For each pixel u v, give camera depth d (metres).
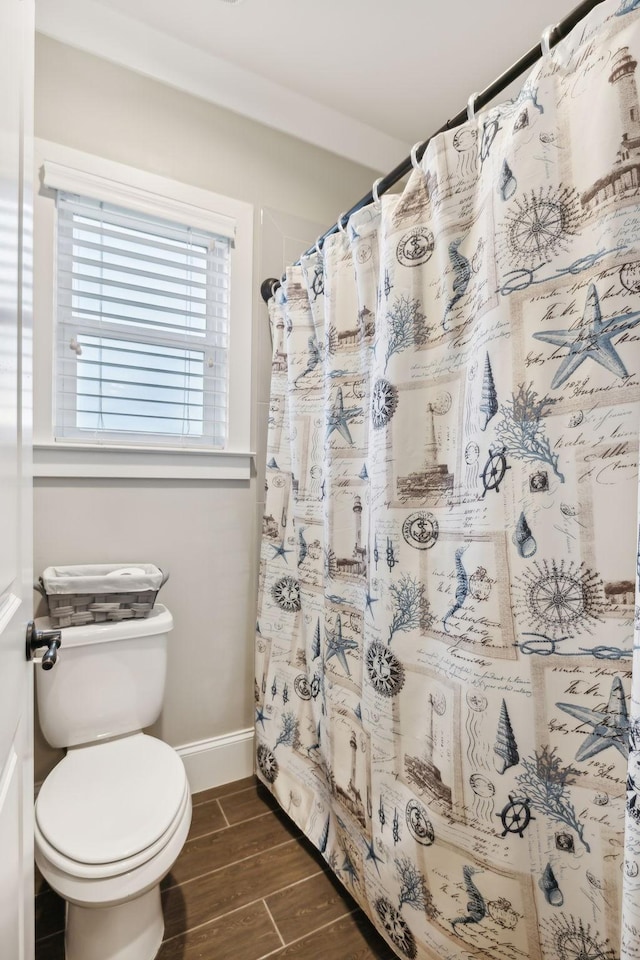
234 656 1.81
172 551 1.69
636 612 0.58
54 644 0.79
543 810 0.77
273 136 1.88
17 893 0.67
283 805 1.53
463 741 0.87
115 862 0.94
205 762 1.74
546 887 0.77
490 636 0.84
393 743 1.03
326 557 1.33
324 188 2.00
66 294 1.52
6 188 0.59
